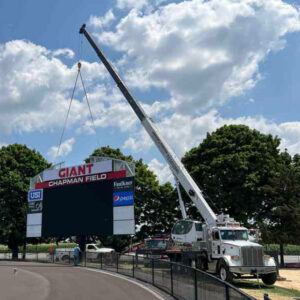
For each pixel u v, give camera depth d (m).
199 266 23.50
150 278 18.66
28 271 25.72
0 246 78.50
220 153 42.38
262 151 41.47
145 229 48.72
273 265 19.56
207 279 10.12
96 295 14.76
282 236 33.97
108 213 32.06
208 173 41.12
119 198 31.70
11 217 46.22
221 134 44.47
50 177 36.72
